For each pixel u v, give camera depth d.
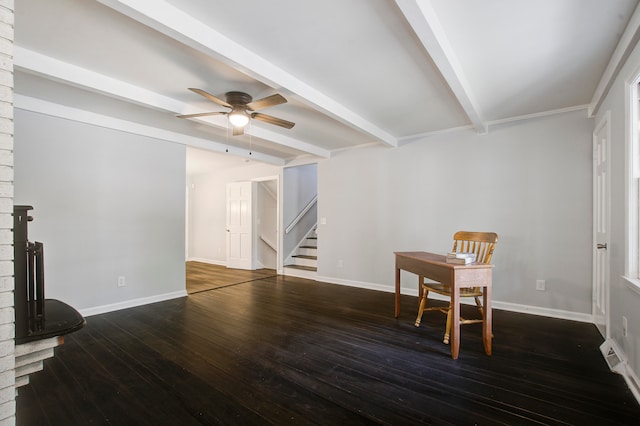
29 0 1.62
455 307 2.34
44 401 1.81
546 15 1.77
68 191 3.32
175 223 4.27
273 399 1.83
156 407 1.76
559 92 2.85
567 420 1.63
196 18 1.80
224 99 2.96
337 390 1.92
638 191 2.01
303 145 4.73
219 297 4.25
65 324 1.72
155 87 2.75
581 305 3.17
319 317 3.36
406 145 4.38
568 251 3.24
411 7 1.57
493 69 2.41
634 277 2.02
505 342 2.64
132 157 3.84
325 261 5.29
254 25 1.87
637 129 2.01
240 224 6.71
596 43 2.05
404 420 1.64
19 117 3.01
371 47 2.11
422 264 2.85
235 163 6.49
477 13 1.75
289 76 2.50
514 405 1.76
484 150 3.75
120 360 2.33
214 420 1.64
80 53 2.19
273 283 5.17
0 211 1.21
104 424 1.62
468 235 3.17
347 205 5.02
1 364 1.20
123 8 1.55
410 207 4.34
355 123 3.43
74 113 3.32
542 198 3.38
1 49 1.24
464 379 2.04
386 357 2.37
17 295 1.56
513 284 3.53
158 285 4.06
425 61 2.30
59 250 3.25
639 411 1.70
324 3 1.67
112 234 3.65
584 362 2.27
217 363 2.28
